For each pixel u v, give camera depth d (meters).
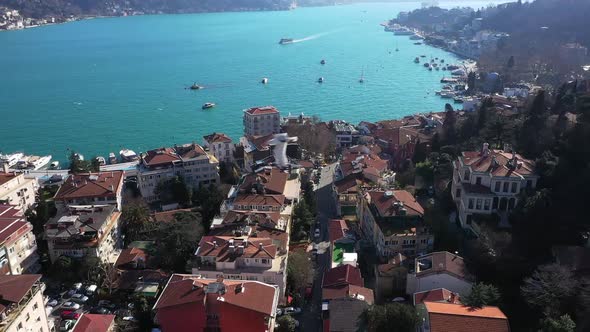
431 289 106.31
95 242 130.88
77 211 140.88
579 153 126.44
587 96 162.50
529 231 113.50
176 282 104.56
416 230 124.69
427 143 198.50
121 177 172.25
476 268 111.62
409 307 95.25
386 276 113.12
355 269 115.06
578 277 96.56
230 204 154.12
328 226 152.00
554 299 93.44
